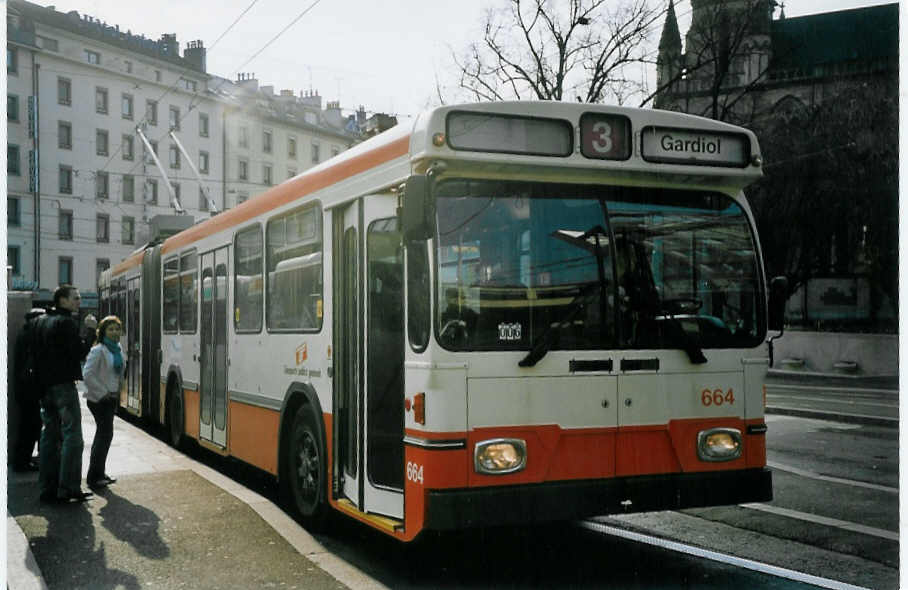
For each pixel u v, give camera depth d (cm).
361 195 652
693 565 634
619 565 636
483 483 545
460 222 561
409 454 565
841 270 3544
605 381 572
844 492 898
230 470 1109
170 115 6366
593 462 566
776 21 5209
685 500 580
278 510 799
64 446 827
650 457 579
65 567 626
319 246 731
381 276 627
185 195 6488
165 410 1315
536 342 562
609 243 586
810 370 3119
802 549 676
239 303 953
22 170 5041
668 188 606
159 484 918
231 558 647
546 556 664
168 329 1312
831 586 577
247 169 7231
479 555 670
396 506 596
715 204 617
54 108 5334
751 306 616
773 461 1104
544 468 556
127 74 5909
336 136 8250
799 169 3453
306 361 754
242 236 952
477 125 566
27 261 4969
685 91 3916
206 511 794
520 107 574
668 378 586
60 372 827
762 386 612
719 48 3528
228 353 987
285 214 817
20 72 5106
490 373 552
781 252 3531
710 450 591
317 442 729
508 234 568
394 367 605
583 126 585
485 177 570
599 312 577
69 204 5331
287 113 7950
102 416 905
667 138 602
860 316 3791
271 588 576
